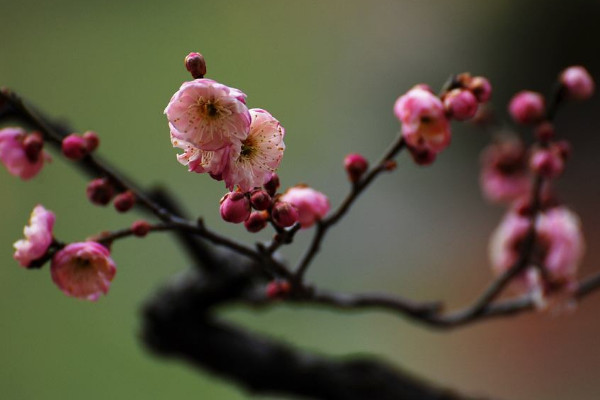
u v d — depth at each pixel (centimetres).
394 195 361
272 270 107
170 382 287
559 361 320
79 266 102
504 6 407
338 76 398
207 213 297
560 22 395
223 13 423
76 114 359
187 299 117
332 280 330
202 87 98
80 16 401
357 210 351
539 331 328
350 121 381
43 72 376
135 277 300
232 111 98
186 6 418
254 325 295
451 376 307
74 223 304
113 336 293
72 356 291
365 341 303
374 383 116
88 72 377
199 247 116
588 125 385
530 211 113
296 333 296
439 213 358
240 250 105
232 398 284
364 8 420
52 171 316
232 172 99
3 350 290
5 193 316
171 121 98
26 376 287
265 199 100
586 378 313
